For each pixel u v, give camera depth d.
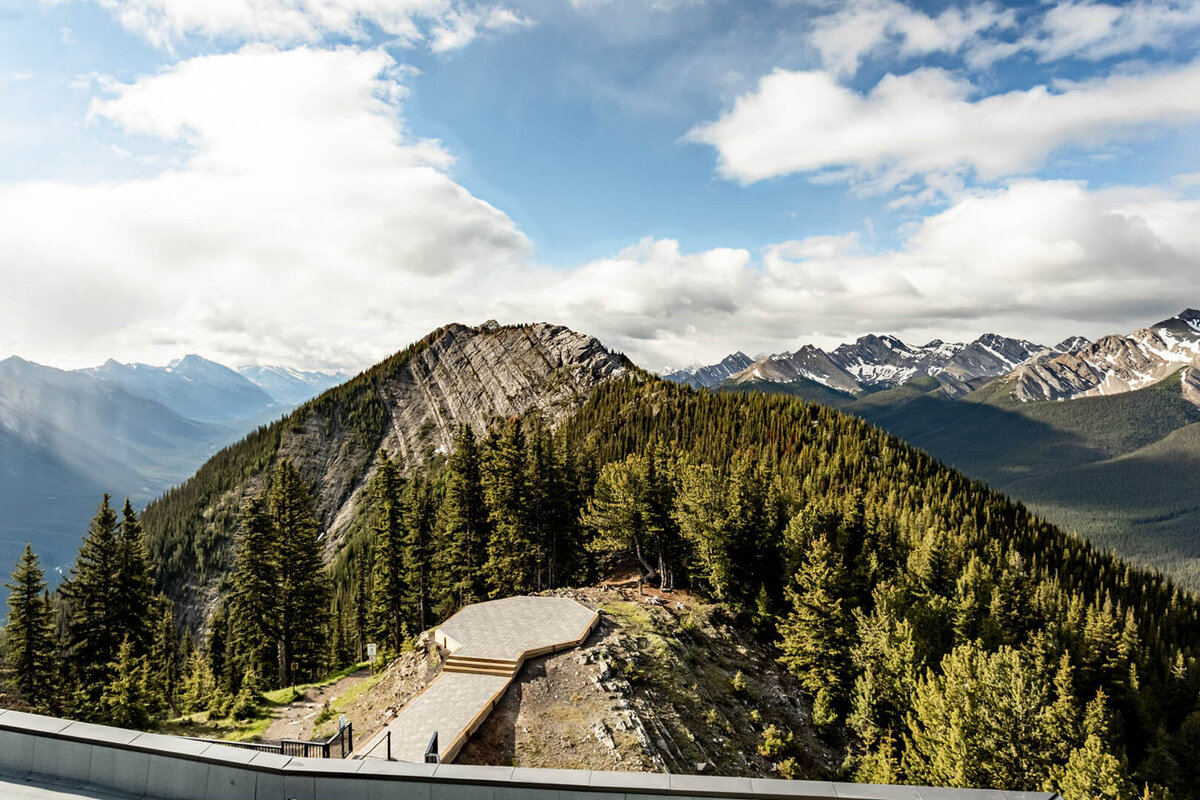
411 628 69.81
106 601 49.75
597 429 137.75
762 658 52.66
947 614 55.50
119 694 39.75
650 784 9.37
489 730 29.83
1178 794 46.19
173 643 77.31
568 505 66.38
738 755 35.94
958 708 37.62
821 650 48.66
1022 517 111.56
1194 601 97.19
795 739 42.03
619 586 62.16
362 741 29.53
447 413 199.00
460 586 65.44
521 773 9.69
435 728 28.70
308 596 60.19
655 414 136.00
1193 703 57.19
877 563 60.16
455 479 67.75
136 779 10.60
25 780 10.82
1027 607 59.03
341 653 77.06
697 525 59.94
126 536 51.38
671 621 49.22
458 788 9.71
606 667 36.09
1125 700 53.59
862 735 42.56
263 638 57.75
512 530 61.88
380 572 64.94
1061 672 41.56
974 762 35.94
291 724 37.78
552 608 45.38
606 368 177.88
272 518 58.97
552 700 32.75
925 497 99.56
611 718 31.70
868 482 100.38
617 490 63.06
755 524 65.19
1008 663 38.72
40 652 45.41
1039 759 35.53
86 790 10.66
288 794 10.06
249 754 10.39
